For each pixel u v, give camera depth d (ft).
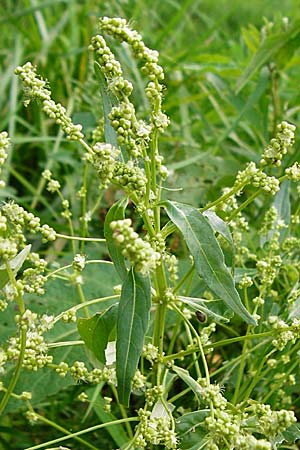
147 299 1.48
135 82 2.88
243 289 1.77
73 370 1.66
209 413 1.57
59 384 1.89
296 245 1.93
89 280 2.10
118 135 1.51
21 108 3.14
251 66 2.44
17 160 2.97
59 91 3.21
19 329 1.51
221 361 2.02
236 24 4.44
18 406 1.86
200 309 1.61
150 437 1.56
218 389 1.56
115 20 1.48
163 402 1.61
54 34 3.33
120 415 1.96
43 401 2.00
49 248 2.43
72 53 3.21
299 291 1.77
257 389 1.83
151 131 1.53
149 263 1.43
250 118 2.55
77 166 2.56
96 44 1.49
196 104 2.97
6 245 1.45
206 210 1.59
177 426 1.58
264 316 1.91
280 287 2.11
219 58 2.98
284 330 1.62
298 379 1.87
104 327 1.61
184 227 1.49
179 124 3.17
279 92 2.97
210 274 1.49
